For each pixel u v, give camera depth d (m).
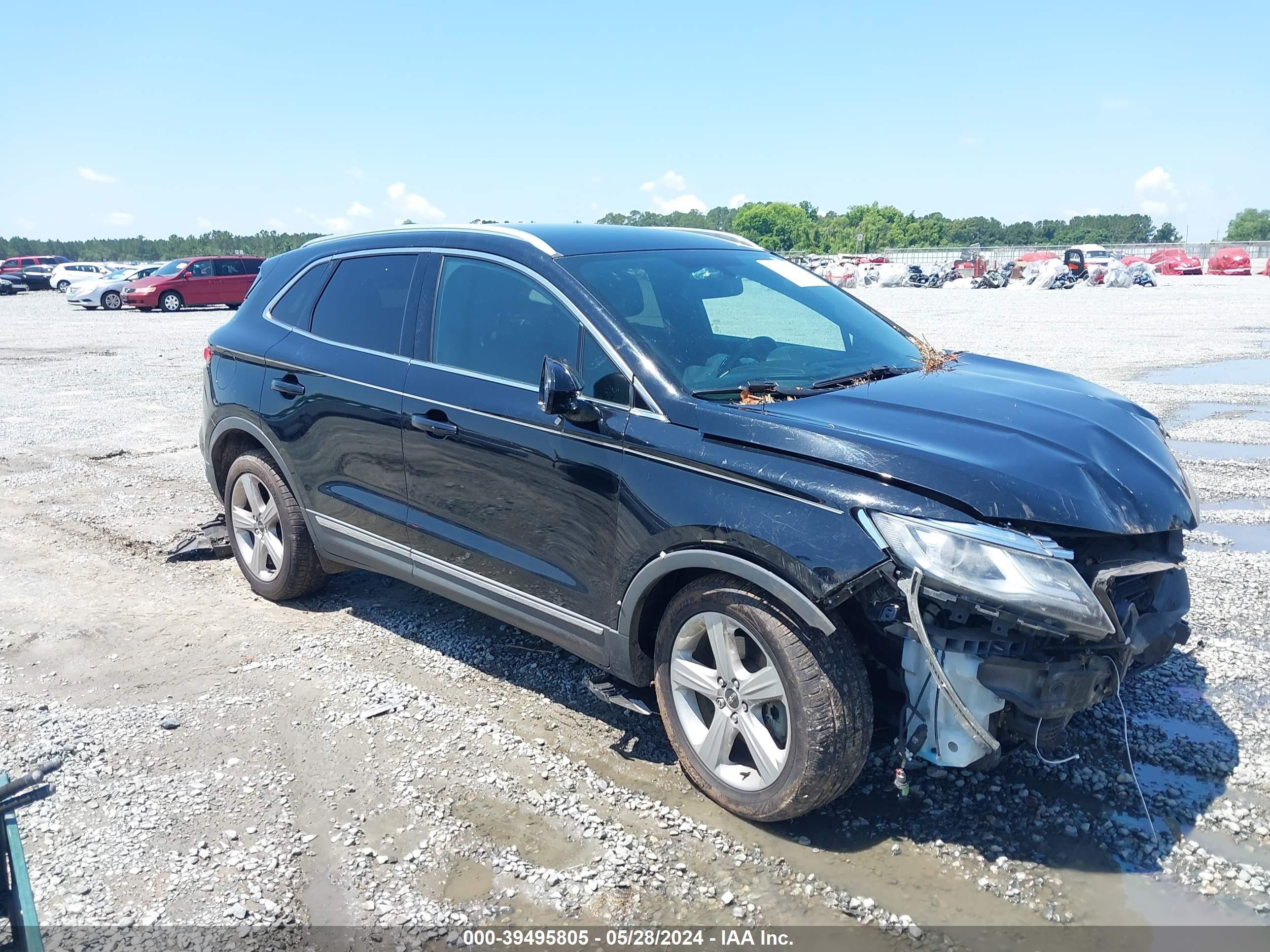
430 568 4.41
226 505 5.67
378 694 4.33
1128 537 3.24
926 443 3.13
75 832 3.34
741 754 3.56
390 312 4.61
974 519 2.90
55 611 5.36
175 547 6.39
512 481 3.94
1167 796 3.47
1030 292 39.84
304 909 2.96
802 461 3.13
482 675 4.53
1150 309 25.95
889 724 3.29
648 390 3.53
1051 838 3.26
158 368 15.72
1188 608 3.49
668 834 3.32
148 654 4.79
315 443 4.88
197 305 30.34
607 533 3.61
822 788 3.14
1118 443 3.42
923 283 47.53
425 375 4.31
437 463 4.25
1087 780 3.58
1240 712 4.02
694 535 3.28
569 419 3.58
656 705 4.18
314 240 5.48
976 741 3.02
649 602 3.62
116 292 31.22
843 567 2.93
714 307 4.11
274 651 4.81
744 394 3.51
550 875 3.10
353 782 3.64
